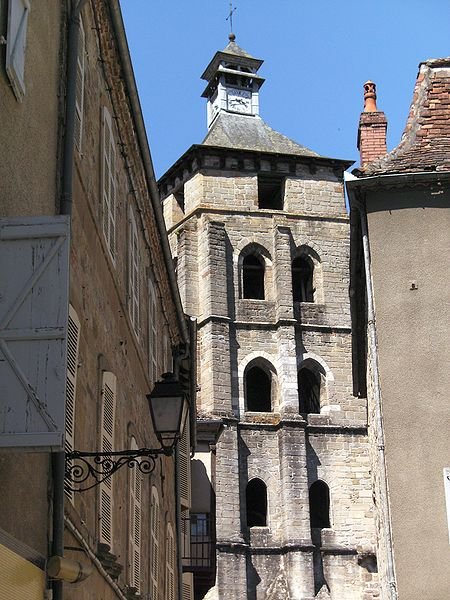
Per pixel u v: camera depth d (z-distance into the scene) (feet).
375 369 62.59
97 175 50.62
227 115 222.48
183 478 104.17
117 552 49.70
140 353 64.95
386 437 60.44
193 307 198.90
